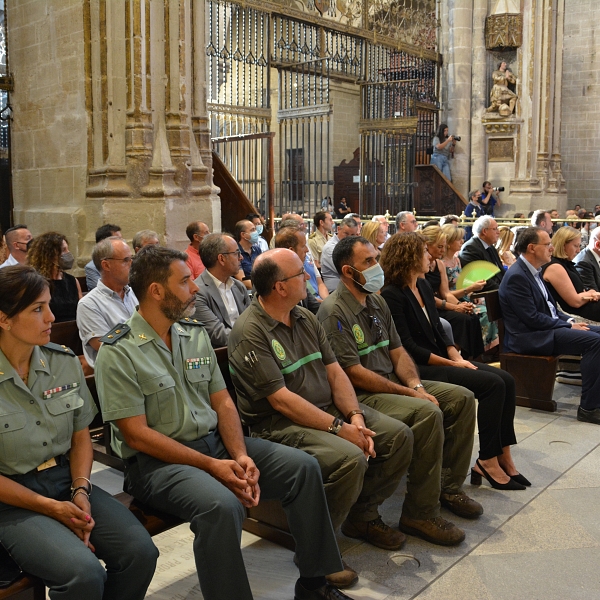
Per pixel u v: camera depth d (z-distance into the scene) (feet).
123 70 24.14
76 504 8.39
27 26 27.20
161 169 24.32
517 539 11.82
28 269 8.25
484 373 13.61
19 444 8.25
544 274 20.58
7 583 7.72
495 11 55.11
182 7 24.79
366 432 10.83
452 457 12.68
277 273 10.96
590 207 67.26
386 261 14.48
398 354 13.35
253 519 11.93
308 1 44.68
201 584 8.81
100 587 7.62
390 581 10.44
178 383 9.90
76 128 25.38
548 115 55.36
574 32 66.54
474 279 22.45
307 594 9.82
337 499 10.35
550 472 14.64
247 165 43.32
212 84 37.17
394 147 49.39
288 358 11.18
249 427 11.55
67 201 26.07
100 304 13.78
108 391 9.39
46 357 8.84
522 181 55.42
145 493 9.46
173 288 9.68
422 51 54.54
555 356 18.58
